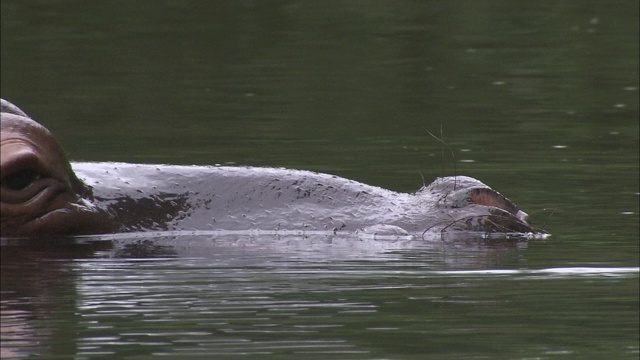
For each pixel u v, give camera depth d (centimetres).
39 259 2469
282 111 5425
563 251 2636
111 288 2247
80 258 2478
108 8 8350
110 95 5847
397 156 4300
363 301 2167
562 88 6009
